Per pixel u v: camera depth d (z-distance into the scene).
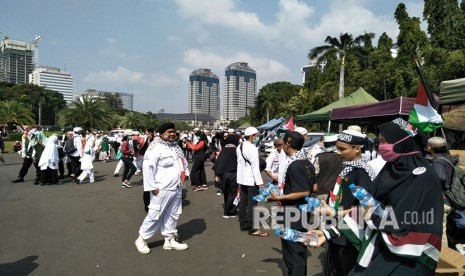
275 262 5.22
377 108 10.13
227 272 4.84
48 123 114.62
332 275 3.39
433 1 26.91
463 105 7.67
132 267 4.99
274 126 22.72
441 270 3.28
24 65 187.25
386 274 2.40
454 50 24.84
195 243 6.12
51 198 10.20
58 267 4.96
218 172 7.96
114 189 11.86
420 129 3.17
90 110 65.19
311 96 45.28
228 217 7.96
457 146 8.69
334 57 31.64
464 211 4.39
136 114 91.31
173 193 5.66
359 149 3.23
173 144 5.82
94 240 6.22
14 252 5.57
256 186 6.69
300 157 4.03
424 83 3.55
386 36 37.50
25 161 13.49
